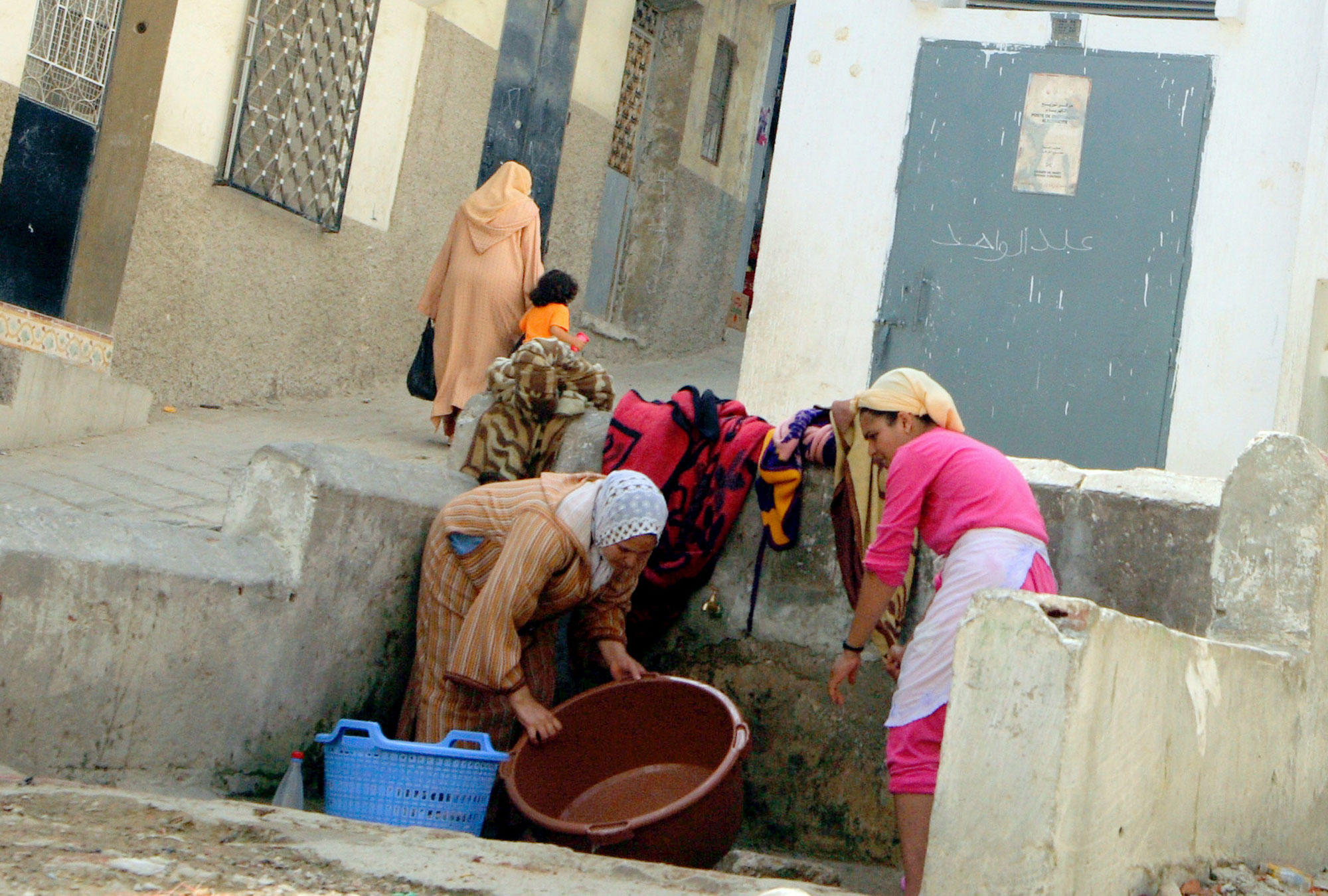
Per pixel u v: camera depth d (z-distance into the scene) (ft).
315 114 33.53
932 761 12.12
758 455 17.19
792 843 16.46
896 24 28.30
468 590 15.40
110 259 29.50
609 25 42.65
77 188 28.99
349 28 34.01
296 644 15.03
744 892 10.43
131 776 13.39
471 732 14.67
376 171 35.76
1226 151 26.48
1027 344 27.12
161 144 30.42
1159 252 26.63
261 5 31.71
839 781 16.34
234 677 14.33
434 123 37.06
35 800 11.02
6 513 12.62
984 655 9.72
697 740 15.21
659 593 17.15
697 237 46.65
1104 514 15.47
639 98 45.37
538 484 15.46
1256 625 13.75
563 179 41.73
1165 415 26.35
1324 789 14.15
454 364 29.37
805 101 28.66
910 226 27.89
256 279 32.96
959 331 27.45
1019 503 12.59
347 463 15.78
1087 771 9.54
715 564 17.22
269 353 33.60
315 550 15.11
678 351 46.47
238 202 32.27
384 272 36.42
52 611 12.47
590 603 16.06
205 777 14.15
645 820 13.17
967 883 9.50
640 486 14.96
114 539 13.28
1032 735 9.43
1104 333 26.78
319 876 9.79
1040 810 9.31
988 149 27.63
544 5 40.04
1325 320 25.76
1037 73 27.48
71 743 12.78
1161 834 10.73
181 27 30.48
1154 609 15.11
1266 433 14.06
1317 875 13.57
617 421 17.52
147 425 29.01
